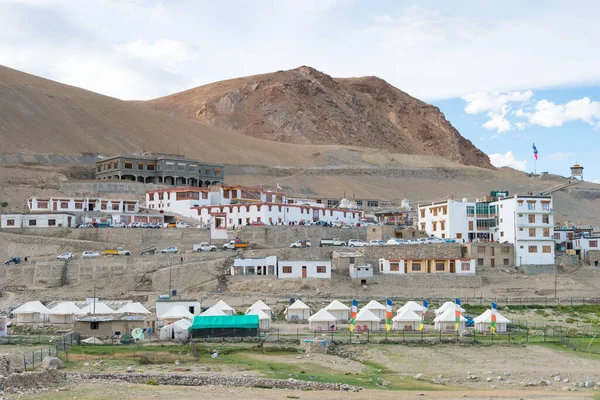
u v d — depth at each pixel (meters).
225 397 69.25
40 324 124.69
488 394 75.69
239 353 98.62
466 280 158.12
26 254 175.25
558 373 88.62
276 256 158.88
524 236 177.50
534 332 118.44
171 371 83.31
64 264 160.88
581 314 139.12
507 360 96.62
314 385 76.06
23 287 157.38
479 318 118.50
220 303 123.12
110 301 138.12
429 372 89.38
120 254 166.50
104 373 80.25
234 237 184.50
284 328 120.94
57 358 85.62
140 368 85.31
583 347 105.94
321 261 156.12
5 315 133.00
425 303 121.94
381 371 89.38
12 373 74.00
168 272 157.50
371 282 156.75
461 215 192.00
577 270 176.12
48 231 183.62
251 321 109.62
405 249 168.88
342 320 127.62
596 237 195.12
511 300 147.75
